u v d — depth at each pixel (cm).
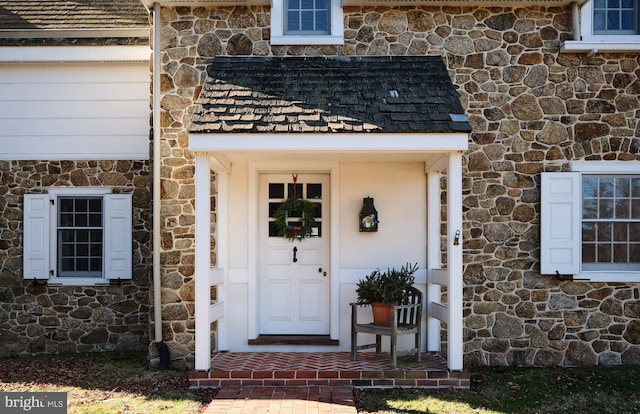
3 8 869
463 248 693
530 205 693
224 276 705
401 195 724
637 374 644
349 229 721
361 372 598
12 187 808
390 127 574
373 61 690
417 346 644
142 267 804
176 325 684
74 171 810
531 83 697
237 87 634
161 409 532
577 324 686
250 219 719
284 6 719
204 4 698
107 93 819
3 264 802
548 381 621
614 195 703
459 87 699
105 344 801
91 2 895
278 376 600
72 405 545
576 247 680
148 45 802
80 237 821
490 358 687
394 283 638
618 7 715
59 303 802
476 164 696
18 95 818
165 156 694
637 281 684
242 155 655
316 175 746
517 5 695
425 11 705
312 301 737
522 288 690
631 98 694
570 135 694
